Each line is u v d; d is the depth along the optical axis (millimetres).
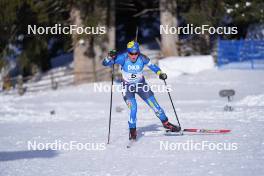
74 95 72188
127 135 34156
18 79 94688
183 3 92438
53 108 60406
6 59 99250
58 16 95125
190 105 52406
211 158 25516
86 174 23297
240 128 34344
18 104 68312
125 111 51438
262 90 59250
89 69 92625
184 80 74312
